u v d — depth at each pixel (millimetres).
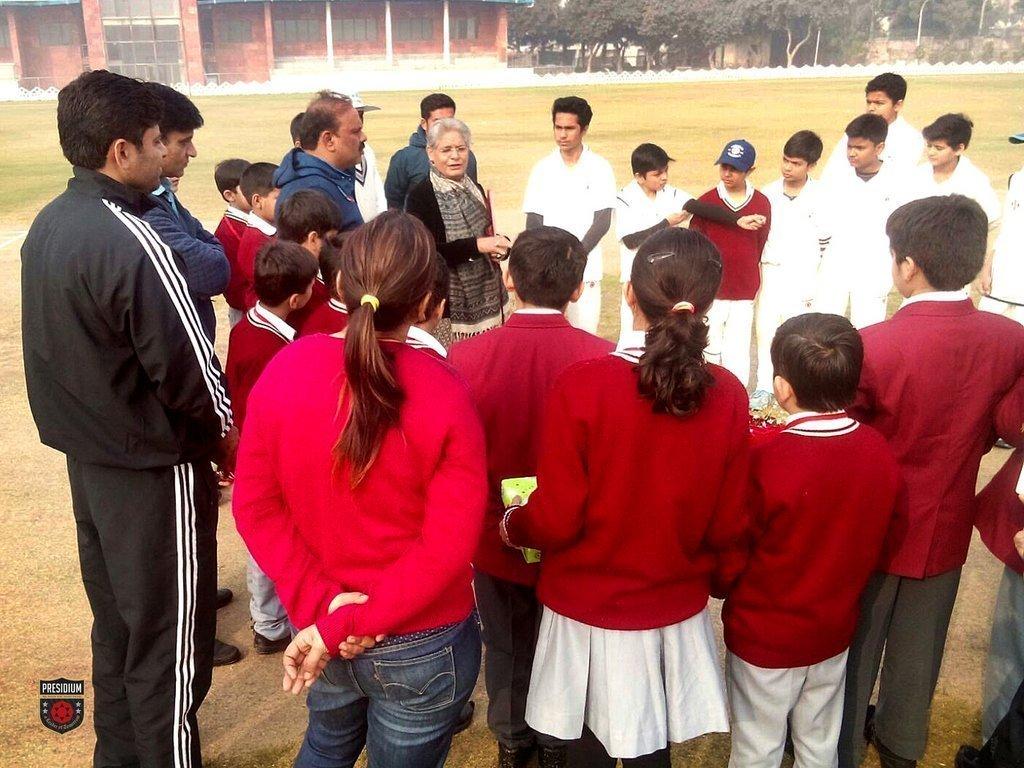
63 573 4281
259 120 33812
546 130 28031
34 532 4699
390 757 2025
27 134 30375
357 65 72750
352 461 1782
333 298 3227
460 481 1834
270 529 1948
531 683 2393
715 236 5961
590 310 6219
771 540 2344
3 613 3930
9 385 7016
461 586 1994
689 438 2082
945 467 2535
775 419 5859
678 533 2160
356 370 1729
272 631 3623
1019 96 37531
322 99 4129
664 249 2158
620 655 2217
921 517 2568
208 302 3480
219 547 4582
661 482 2098
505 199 15156
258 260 3229
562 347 2580
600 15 75938
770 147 22594
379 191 5484
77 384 2371
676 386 1973
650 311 2191
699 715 2279
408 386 1803
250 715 3291
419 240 1806
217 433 2576
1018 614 2852
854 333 2268
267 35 69812
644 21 75438
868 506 2305
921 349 2463
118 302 2268
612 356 2129
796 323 2311
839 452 2271
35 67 69312
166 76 68938
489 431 2623
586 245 5953
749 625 2432
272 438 1872
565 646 2295
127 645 2705
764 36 82000
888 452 2328
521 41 87562
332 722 2139
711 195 5953
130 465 2430
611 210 6047
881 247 6180
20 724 3219
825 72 66375
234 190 4781
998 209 6027
